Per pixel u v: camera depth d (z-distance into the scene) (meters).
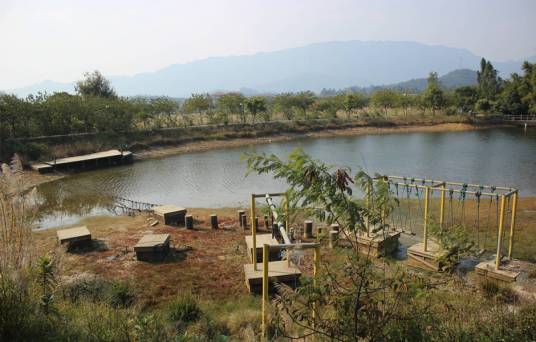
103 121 50.47
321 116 73.00
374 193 4.72
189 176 36.31
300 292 4.56
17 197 6.63
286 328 6.71
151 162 44.31
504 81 91.56
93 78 69.00
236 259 15.49
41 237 18.73
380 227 4.73
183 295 11.16
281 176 4.27
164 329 6.26
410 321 4.36
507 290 11.16
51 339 5.22
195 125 61.81
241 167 40.00
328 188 4.11
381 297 4.70
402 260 14.44
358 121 70.56
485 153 43.25
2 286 5.44
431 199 24.67
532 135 57.69
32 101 46.66
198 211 24.39
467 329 5.27
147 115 56.31
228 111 67.50
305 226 17.91
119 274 13.92
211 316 10.23
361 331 4.21
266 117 67.75
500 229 12.77
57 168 37.91
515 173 32.91
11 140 40.12
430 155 43.25
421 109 80.06
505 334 5.20
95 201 28.14
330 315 4.43
